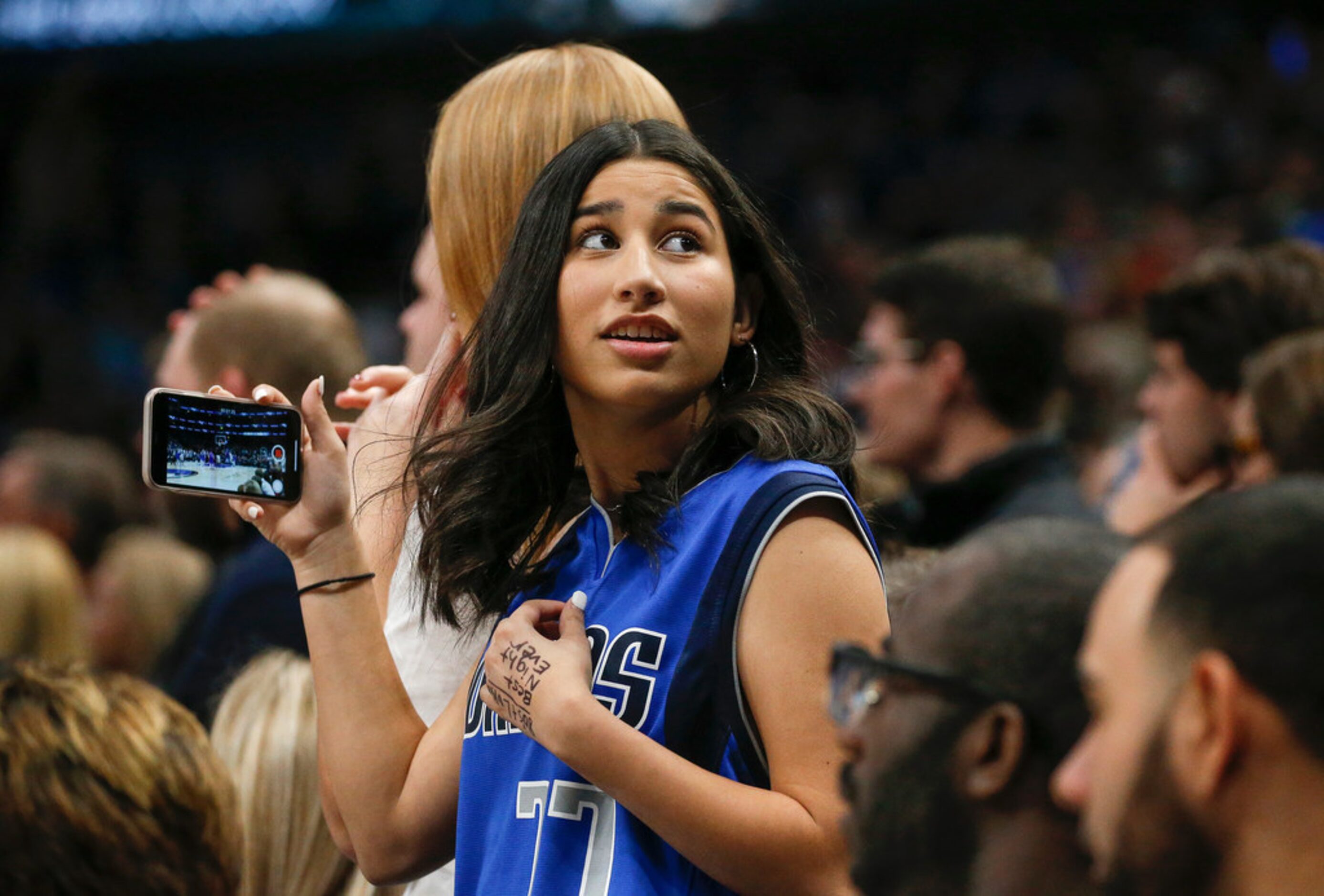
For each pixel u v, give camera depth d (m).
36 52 24.67
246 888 3.54
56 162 24.52
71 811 2.49
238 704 3.79
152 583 7.19
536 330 2.75
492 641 2.66
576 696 2.45
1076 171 19.88
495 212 3.28
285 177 24.73
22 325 23.17
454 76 23.78
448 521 2.87
